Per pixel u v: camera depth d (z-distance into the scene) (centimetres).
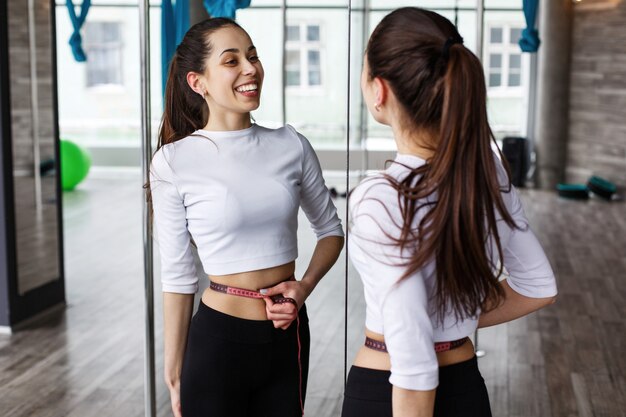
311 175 216
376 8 896
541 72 905
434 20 135
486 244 141
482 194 133
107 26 1155
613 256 621
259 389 211
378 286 133
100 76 1162
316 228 223
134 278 550
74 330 445
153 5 1145
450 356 144
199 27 208
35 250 462
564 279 557
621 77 853
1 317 441
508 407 346
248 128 210
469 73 130
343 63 1060
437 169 131
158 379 375
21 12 443
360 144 868
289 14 1066
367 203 135
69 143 891
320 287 358
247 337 203
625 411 341
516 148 918
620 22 847
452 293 136
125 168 1044
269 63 1077
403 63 134
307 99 1071
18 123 446
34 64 456
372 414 142
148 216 267
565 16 888
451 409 142
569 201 848
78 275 559
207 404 205
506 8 956
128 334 438
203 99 214
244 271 205
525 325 457
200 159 206
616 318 469
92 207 807
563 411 342
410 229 131
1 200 436
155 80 1144
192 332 207
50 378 378
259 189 205
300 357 212
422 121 136
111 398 355
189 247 213
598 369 389
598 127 881
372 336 144
